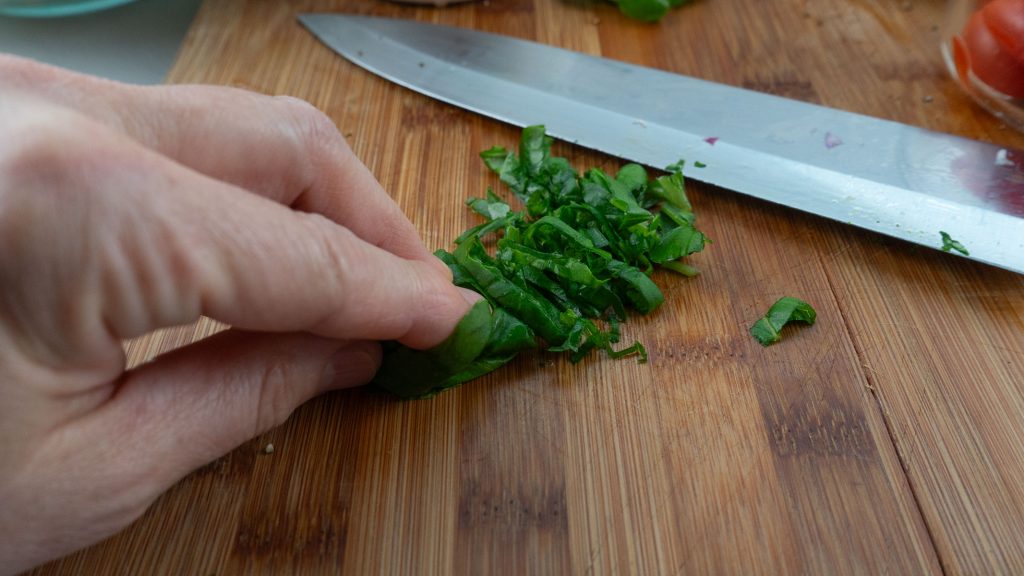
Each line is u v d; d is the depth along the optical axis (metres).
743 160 0.25
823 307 0.23
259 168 0.19
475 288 0.22
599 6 0.31
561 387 0.22
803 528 0.20
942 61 0.29
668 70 0.29
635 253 0.24
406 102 0.28
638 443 0.21
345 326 0.18
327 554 0.20
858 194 0.24
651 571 0.19
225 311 0.17
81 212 0.15
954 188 0.24
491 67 0.28
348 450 0.21
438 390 0.22
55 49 0.30
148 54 0.30
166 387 0.18
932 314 0.23
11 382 0.16
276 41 0.30
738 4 0.31
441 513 0.20
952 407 0.21
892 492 0.20
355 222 0.21
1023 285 0.23
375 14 0.31
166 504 0.20
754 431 0.21
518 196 0.25
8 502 0.17
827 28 0.30
